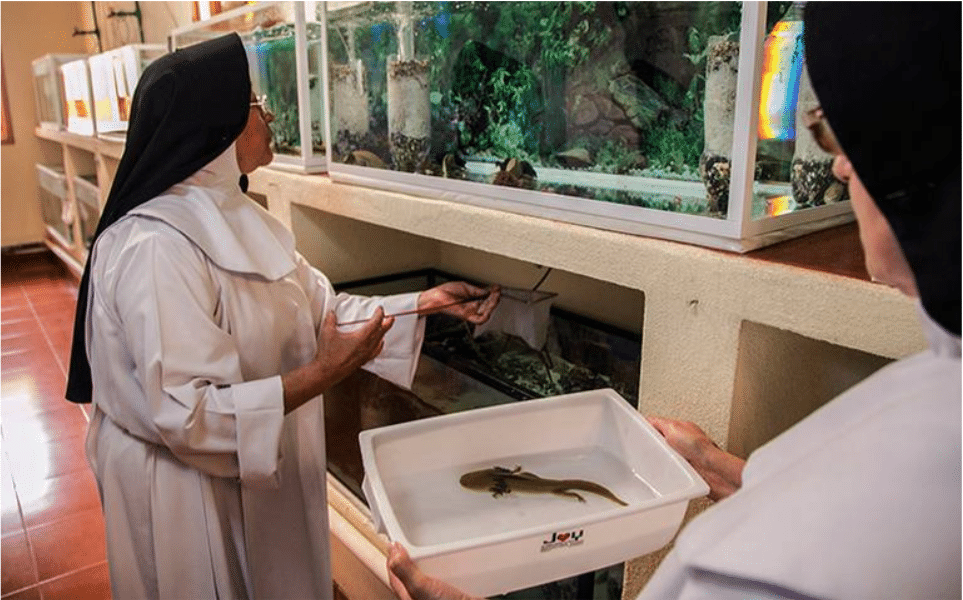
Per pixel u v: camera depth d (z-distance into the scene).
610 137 1.06
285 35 1.83
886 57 0.44
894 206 0.46
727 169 0.92
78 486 2.44
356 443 1.79
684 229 0.98
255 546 1.33
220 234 1.16
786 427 1.04
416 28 1.35
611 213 1.07
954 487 0.44
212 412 1.08
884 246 0.50
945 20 0.42
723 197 0.94
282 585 1.39
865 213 0.51
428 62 1.34
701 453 0.94
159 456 1.22
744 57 0.87
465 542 0.79
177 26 3.64
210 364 1.10
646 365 1.05
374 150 1.55
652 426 1.01
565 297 1.86
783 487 0.50
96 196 3.91
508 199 1.23
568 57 1.09
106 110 3.44
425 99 1.37
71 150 4.43
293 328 1.31
